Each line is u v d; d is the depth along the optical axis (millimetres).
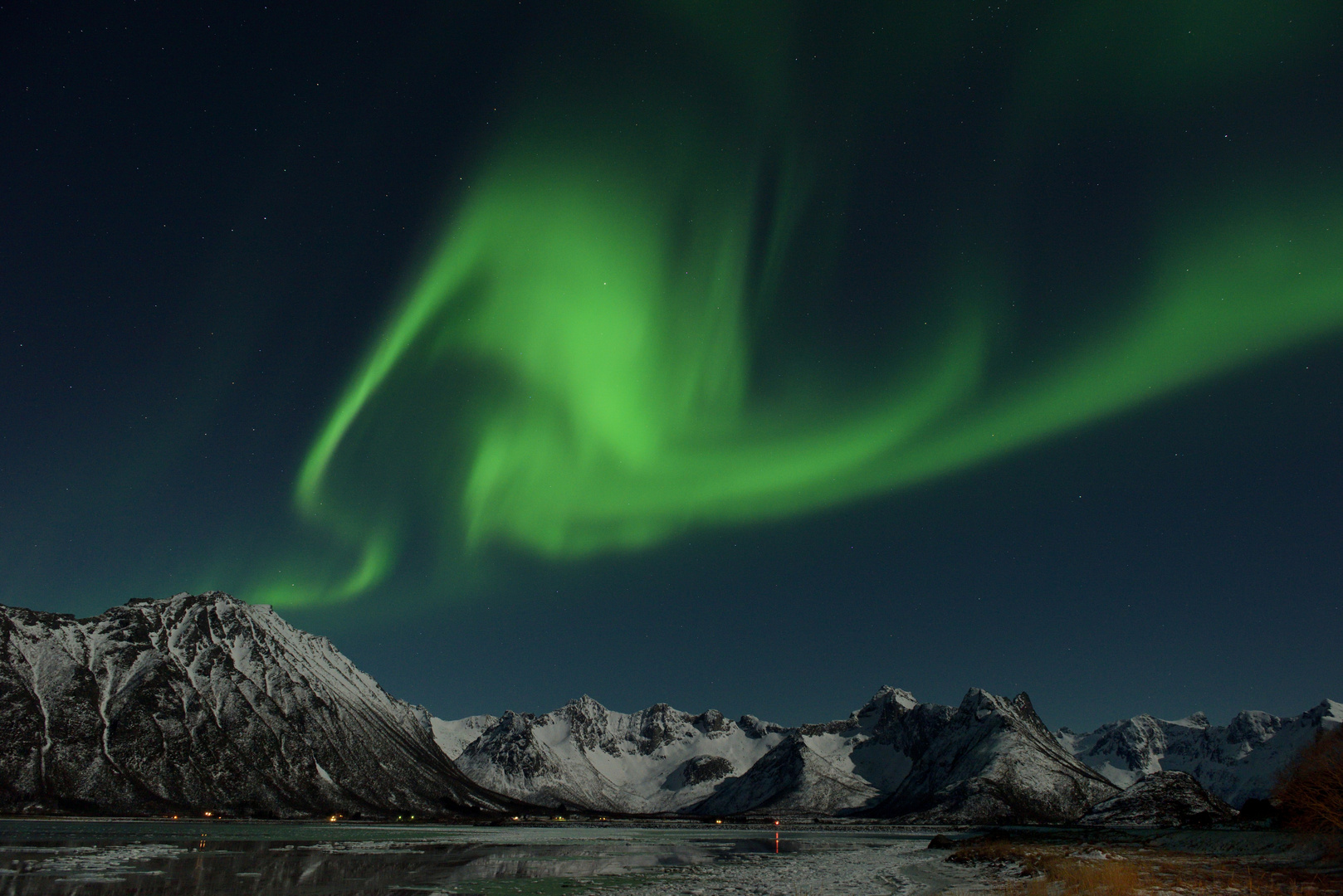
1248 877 61344
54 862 87438
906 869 89125
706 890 68688
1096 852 96375
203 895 64062
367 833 199375
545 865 101812
